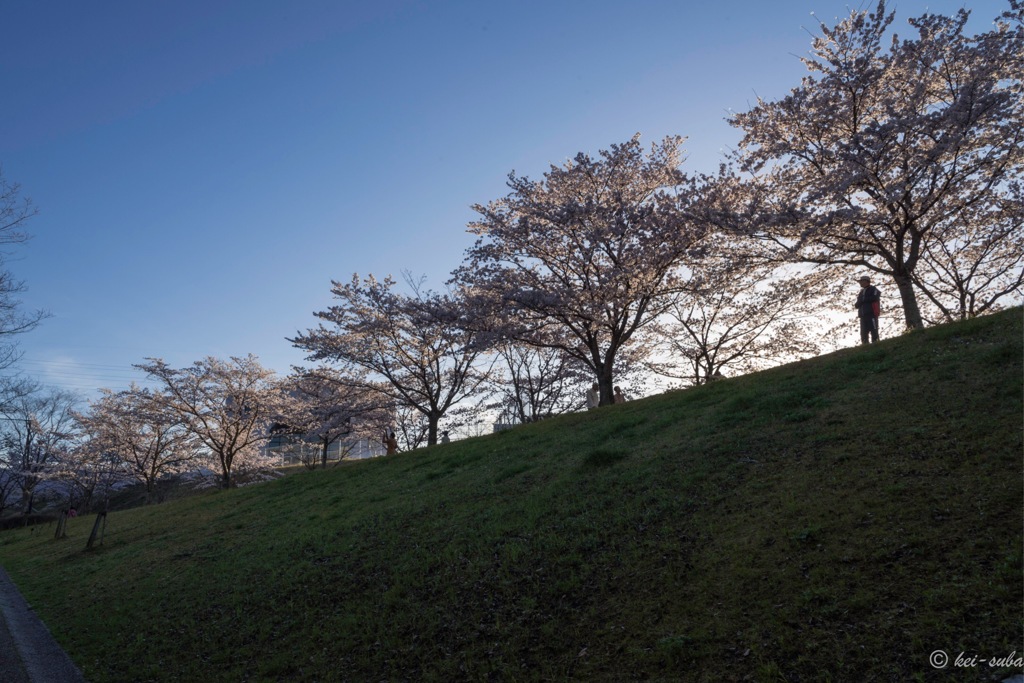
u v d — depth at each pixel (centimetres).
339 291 3291
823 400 1090
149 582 1354
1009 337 1067
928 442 790
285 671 776
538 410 3909
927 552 578
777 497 776
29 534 3066
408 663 711
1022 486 624
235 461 4672
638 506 889
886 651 485
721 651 547
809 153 2119
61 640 1079
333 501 1670
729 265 2236
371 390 3406
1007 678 425
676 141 2780
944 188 1917
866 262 2083
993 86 1848
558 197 2705
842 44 2112
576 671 595
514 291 2475
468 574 862
